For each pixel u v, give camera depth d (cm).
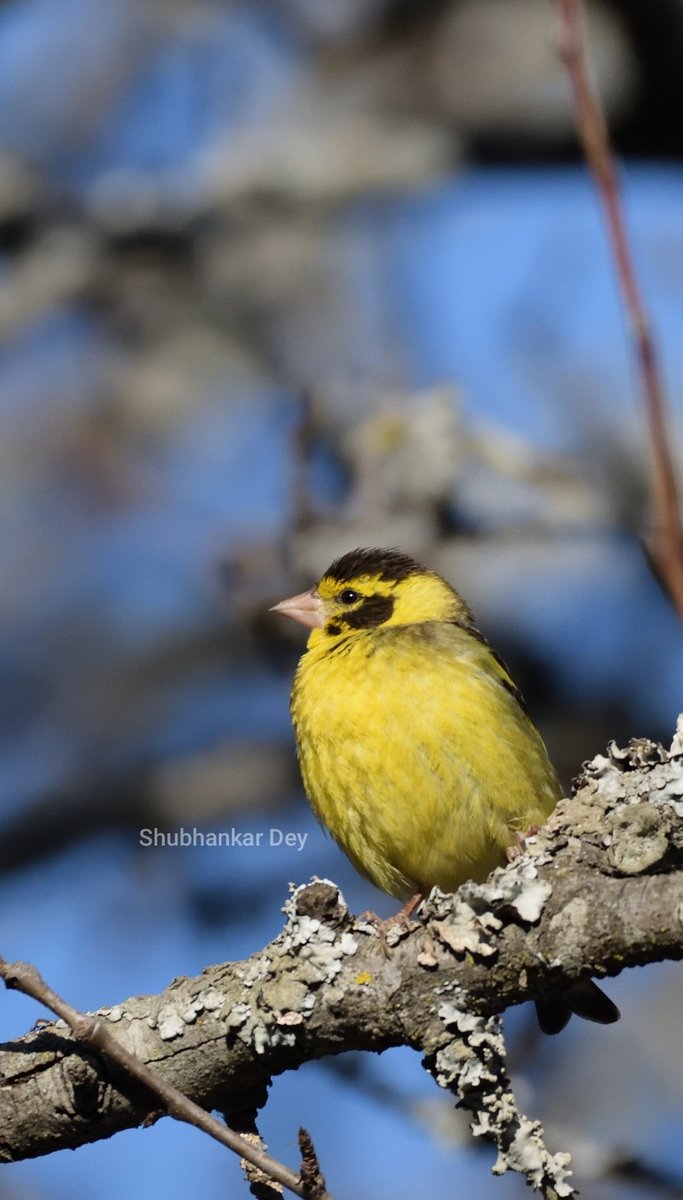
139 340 1584
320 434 1373
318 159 1518
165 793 1436
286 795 1444
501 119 1483
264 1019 643
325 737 877
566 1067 1125
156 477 1551
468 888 633
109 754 1474
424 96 1530
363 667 874
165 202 1535
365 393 1469
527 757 876
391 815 869
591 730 1405
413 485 1240
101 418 1559
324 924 650
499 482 1284
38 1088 655
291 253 1573
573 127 1462
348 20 1602
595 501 1284
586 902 619
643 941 610
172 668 1509
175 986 663
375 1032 641
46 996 579
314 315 1573
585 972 620
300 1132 562
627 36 1309
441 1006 633
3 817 1448
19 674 1508
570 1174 619
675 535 610
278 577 1245
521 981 627
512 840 865
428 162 1495
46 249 1545
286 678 1277
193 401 1566
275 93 1638
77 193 1603
